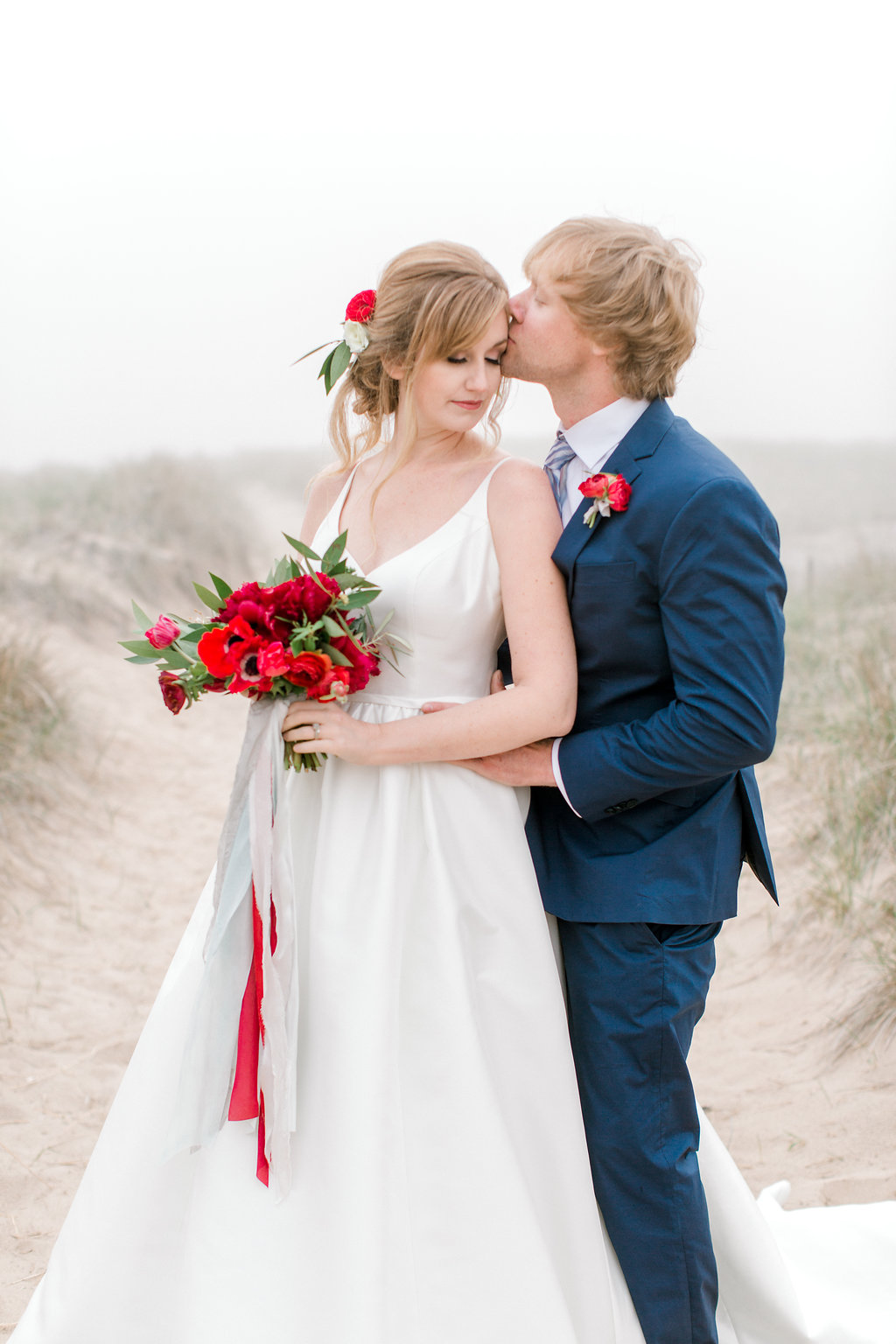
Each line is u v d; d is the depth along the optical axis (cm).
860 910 400
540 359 188
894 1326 223
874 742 487
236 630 175
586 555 185
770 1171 296
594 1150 192
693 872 190
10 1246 261
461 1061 177
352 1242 170
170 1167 185
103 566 906
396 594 191
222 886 182
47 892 456
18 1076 336
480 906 185
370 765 185
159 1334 184
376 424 209
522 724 182
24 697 577
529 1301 174
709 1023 378
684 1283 188
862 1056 338
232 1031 179
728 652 175
